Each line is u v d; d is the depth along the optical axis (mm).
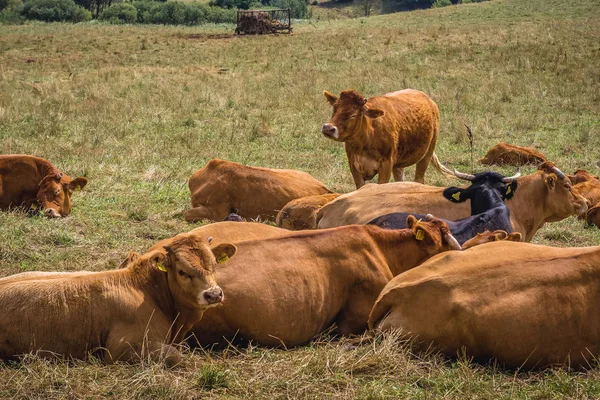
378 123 10312
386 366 5188
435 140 11844
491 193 7320
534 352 5176
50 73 25078
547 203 7996
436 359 5273
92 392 4801
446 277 5301
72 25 54719
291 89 20469
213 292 5090
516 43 29391
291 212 8562
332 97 10305
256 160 12719
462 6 53500
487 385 4984
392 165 10625
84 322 5141
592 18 39344
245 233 6227
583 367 5242
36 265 7367
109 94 19484
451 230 6547
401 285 5406
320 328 5863
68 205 9391
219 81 22266
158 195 10172
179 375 5094
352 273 5930
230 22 62219
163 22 60906
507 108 17859
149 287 5371
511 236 6234
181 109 17484
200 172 9484
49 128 14633
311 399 4809
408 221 6410
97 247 8039
